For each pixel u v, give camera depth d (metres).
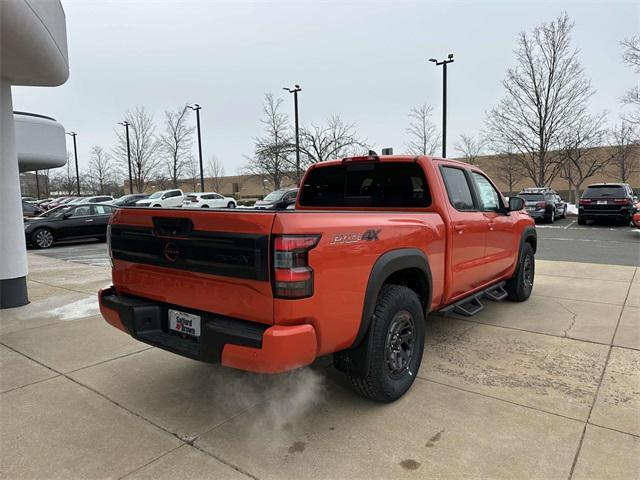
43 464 2.59
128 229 3.25
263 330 2.54
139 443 2.80
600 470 2.46
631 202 18.39
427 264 3.58
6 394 3.49
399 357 3.28
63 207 15.55
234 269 2.59
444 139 21.20
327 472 2.49
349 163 4.57
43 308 6.14
